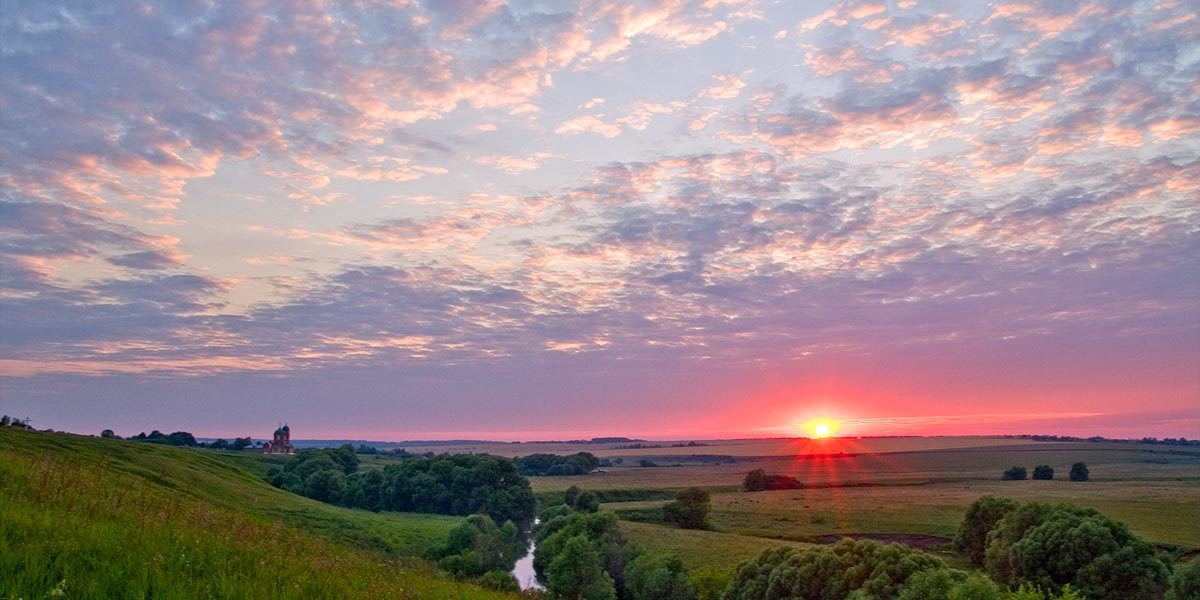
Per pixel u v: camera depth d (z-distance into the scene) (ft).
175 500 79.30
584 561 235.20
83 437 282.97
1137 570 197.47
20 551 34.24
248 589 37.68
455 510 474.49
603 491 638.53
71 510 51.06
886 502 543.39
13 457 75.46
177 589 34.47
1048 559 215.92
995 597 128.26
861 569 180.86
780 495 624.59
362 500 479.00
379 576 58.70
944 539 374.63
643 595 256.11
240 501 250.98
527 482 513.86
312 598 40.45
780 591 199.00
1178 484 610.24
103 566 35.24
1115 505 442.91
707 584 262.88
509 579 221.25
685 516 445.37
